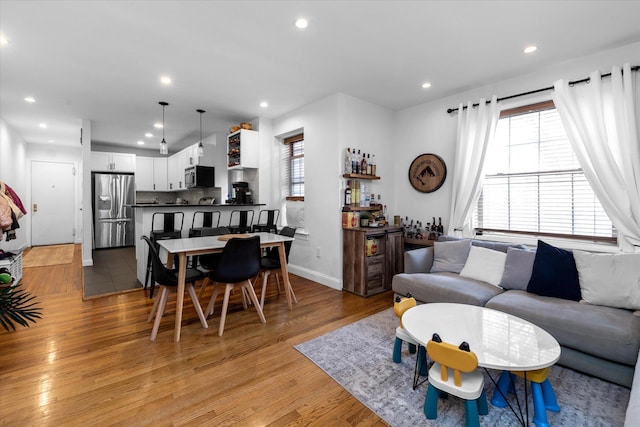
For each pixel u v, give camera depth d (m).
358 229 3.67
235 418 1.61
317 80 3.45
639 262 2.17
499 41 2.60
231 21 2.32
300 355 2.25
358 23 2.35
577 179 2.98
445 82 3.48
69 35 2.49
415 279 2.91
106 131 5.89
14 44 2.62
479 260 2.99
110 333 2.60
